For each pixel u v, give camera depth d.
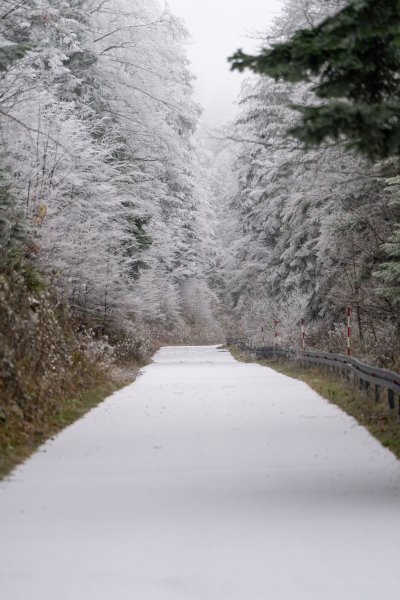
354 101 13.75
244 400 25.03
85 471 13.86
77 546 9.28
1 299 20.06
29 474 13.62
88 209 36.53
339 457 14.91
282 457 15.02
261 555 8.88
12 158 29.00
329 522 10.31
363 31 12.32
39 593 7.70
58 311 29.91
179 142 59.31
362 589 7.74
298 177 36.72
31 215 28.38
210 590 7.74
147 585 7.89
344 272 37.41
